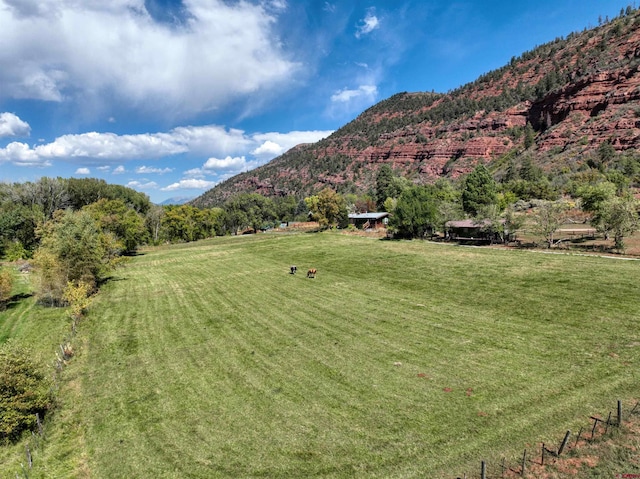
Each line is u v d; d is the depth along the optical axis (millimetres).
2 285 37594
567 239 52250
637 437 12867
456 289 34125
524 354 20312
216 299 37594
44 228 54000
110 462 14273
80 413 17844
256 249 73188
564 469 11836
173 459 14148
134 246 77938
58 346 26625
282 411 16797
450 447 13508
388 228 74750
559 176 116312
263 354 23219
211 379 20391
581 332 22312
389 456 13352
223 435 15383
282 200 187875
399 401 16844
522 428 14141
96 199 102750
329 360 21672
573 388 16484
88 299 34156
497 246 54156
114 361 23562
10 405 15781
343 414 16188
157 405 18094
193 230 116062
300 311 31516
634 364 17969
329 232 93812
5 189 69250
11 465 14469
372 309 30609
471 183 86750
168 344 25953
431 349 22094
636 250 41438
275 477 12828
